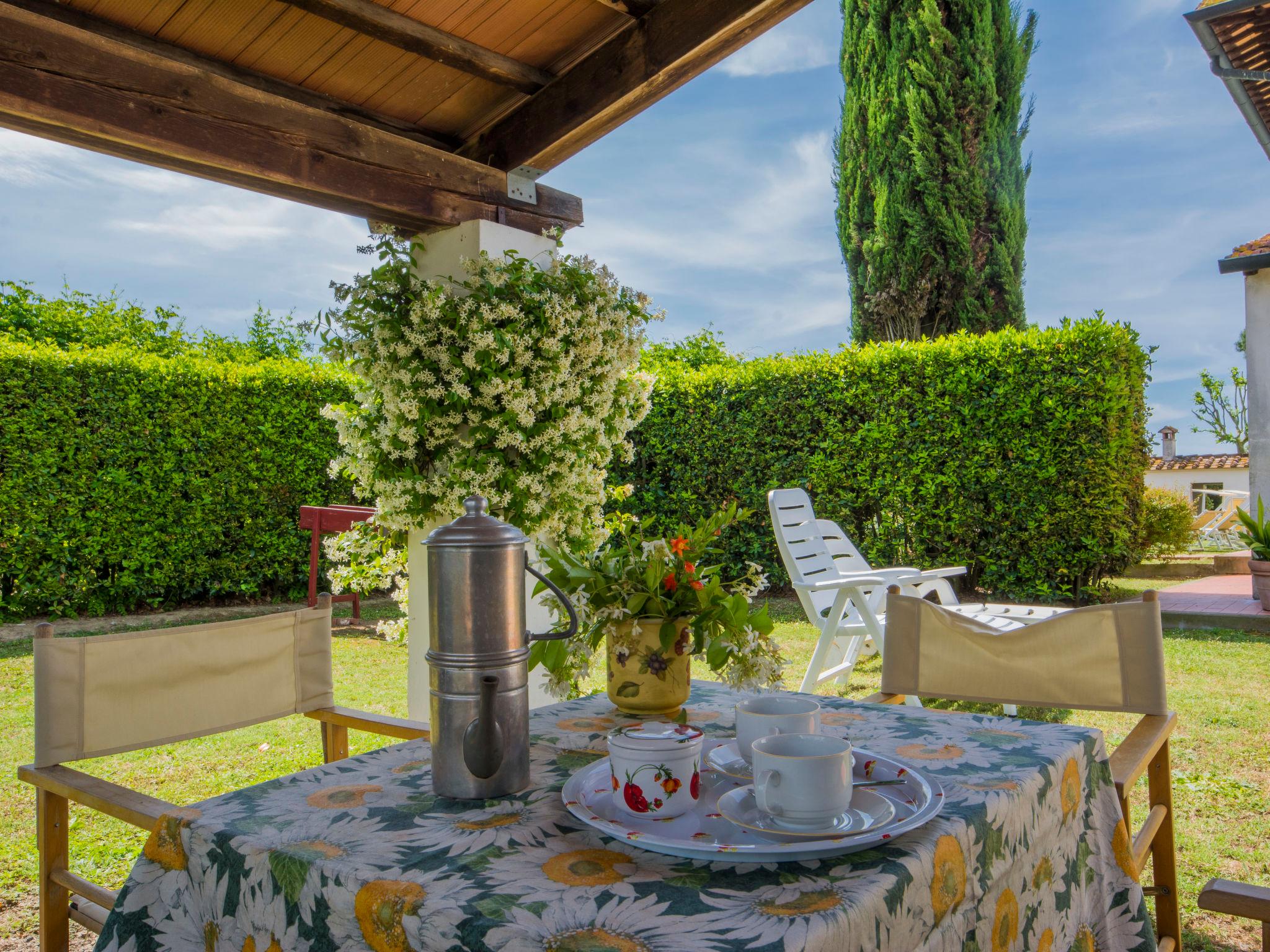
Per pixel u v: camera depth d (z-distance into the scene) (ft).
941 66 36.73
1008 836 3.08
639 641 4.52
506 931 2.15
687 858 2.61
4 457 20.92
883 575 12.71
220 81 8.78
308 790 3.37
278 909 2.68
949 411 21.56
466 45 10.25
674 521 25.22
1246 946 6.13
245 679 5.30
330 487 25.96
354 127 9.93
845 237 40.63
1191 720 11.46
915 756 3.67
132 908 3.08
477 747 3.04
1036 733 4.02
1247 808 8.52
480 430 10.77
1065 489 20.43
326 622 5.76
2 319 38.73
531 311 10.85
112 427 22.34
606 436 12.31
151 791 9.77
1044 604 21.30
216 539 24.00
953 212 36.94
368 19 9.41
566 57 10.87
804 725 3.38
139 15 9.12
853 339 40.65
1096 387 19.98
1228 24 16.78
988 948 2.88
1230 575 29.81
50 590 21.48
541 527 11.19
